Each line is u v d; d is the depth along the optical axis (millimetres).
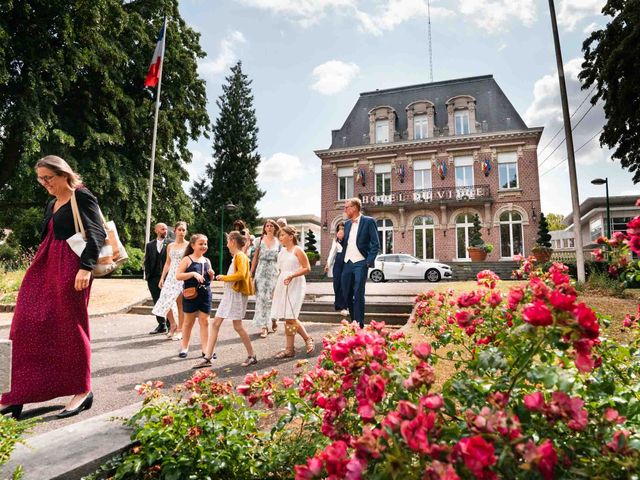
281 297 5113
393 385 1391
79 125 15742
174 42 19531
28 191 16016
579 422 1155
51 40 14703
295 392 2021
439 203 24406
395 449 1038
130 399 3529
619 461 1116
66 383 2902
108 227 3186
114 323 8445
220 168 36906
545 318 1212
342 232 6359
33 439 2285
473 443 988
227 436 2049
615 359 2080
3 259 17844
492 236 23812
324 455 1153
